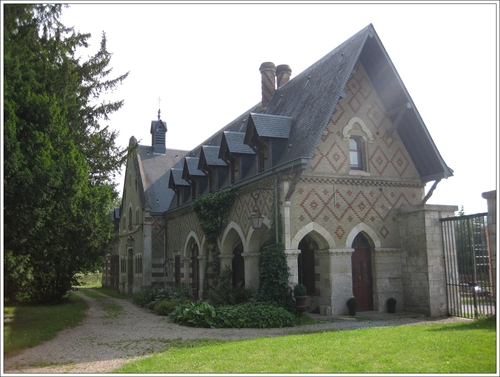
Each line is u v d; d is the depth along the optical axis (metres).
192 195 23.34
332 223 15.20
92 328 13.43
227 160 19.12
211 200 19.03
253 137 16.33
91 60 18.92
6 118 10.96
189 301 18.14
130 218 30.98
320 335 10.52
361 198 15.80
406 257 15.80
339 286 14.99
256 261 16.73
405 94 15.69
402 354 8.15
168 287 26.33
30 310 16.25
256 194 16.44
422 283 15.05
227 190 18.31
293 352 8.60
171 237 26.67
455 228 14.77
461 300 15.09
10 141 10.52
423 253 15.06
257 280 16.67
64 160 12.42
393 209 16.28
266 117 16.34
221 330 12.56
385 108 16.72
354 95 16.31
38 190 10.98
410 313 15.23
